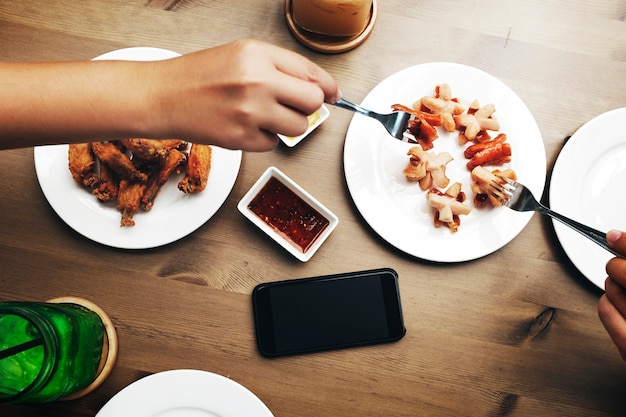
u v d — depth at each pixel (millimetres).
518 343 611
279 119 436
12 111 441
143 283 608
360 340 601
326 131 627
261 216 609
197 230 614
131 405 557
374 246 614
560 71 643
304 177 623
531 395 608
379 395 604
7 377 516
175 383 559
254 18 640
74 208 590
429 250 595
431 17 643
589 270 591
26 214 610
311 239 608
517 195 582
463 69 621
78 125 449
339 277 604
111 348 591
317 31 620
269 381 601
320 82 454
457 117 615
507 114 621
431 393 605
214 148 596
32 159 614
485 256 616
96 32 630
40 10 628
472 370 608
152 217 593
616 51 645
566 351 611
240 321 607
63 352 515
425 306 611
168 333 605
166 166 583
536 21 646
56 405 592
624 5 646
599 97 640
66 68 447
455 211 591
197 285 610
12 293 604
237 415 557
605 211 611
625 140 612
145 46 633
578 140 610
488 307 613
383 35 640
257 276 611
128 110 443
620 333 529
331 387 602
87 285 607
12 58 625
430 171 600
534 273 617
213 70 429
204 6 638
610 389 608
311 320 602
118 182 595
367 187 605
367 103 615
